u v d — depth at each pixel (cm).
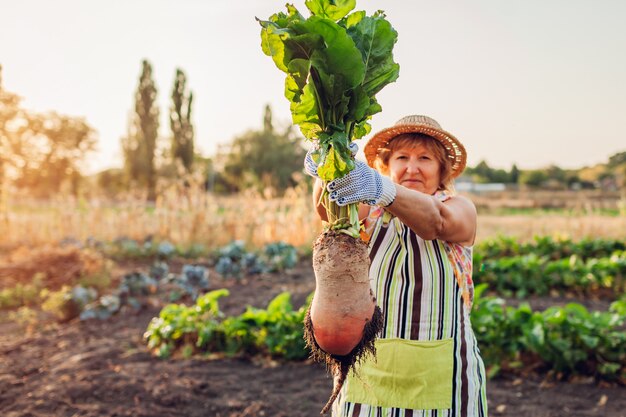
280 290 907
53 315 788
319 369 536
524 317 536
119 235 1440
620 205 1523
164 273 902
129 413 432
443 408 219
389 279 226
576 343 523
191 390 477
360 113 184
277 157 4481
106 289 932
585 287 905
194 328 582
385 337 224
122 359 563
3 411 436
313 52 174
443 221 210
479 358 234
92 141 5950
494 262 940
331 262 182
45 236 1380
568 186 5394
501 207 3359
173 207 1377
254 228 1355
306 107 177
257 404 454
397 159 240
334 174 179
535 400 471
